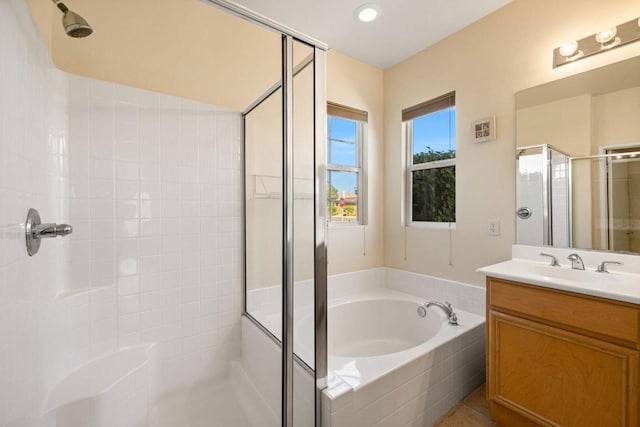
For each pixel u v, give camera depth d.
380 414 1.34
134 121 1.60
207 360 1.81
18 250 0.88
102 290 1.49
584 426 1.21
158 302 1.66
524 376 1.41
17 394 0.87
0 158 0.76
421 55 2.50
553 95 1.75
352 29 2.20
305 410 1.29
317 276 1.29
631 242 1.48
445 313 2.02
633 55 1.49
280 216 1.58
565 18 1.70
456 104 2.25
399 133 2.69
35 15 1.28
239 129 1.97
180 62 1.78
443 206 2.42
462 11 2.02
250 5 1.94
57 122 1.34
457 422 1.58
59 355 1.29
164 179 1.69
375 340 2.35
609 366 1.16
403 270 2.64
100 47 1.54
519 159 1.89
